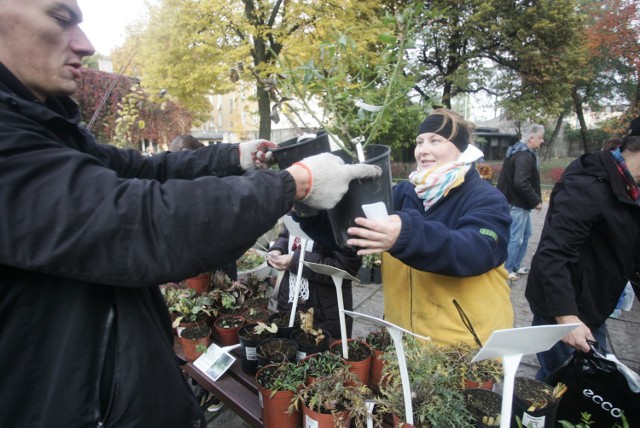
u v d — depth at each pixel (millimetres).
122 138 4949
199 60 7754
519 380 1233
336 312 1975
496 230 1295
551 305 1748
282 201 744
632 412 1260
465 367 1248
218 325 1921
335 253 1910
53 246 611
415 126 9617
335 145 1322
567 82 14125
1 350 691
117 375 762
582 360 1354
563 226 1724
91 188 635
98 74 9727
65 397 717
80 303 731
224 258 694
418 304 1538
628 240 1714
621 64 17281
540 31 12523
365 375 1418
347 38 1350
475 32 12500
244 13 8148
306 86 1344
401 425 994
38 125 697
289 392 1258
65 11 718
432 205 1549
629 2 13414
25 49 700
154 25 7863
